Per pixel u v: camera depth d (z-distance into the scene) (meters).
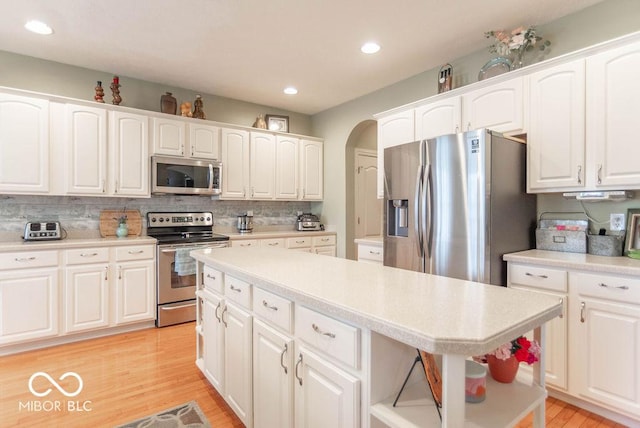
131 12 2.49
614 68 2.09
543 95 2.40
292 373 1.42
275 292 1.49
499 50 2.79
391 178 3.01
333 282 1.47
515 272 2.32
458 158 2.45
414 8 2.46
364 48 3.07
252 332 1.70
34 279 2.87
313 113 5.16
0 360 2.71
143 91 3.82
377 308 1.10
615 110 2.09
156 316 3.50
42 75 3.28
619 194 2.15
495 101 2.66
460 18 2.60
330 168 4.93
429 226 2.62
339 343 1.18
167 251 3.53
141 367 2.60
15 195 3.19
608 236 2.29
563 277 2.09
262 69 3.54
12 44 2.98
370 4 2.41
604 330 1.93
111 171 3.41
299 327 1.38
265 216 4.86
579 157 2.24
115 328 3.32
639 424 1.87
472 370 1.16
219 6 2.42
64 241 3.14
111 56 3.23
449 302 1.18
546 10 2.50
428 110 3.12
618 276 1.87
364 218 4.95
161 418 1.97
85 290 3.10
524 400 1.15
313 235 4.64
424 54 3.19
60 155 3.15
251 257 2.16
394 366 1.14
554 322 2.13
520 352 1.22
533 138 2.46
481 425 1.02
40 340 2.95
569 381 2.07
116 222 3.70
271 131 4.53
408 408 1.07
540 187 2.43
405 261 2.87
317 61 3.34
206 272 2.26
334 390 1.19
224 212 4.50
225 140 4.16
